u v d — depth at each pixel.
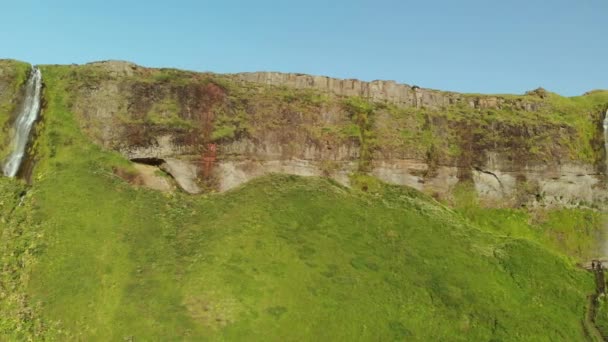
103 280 36.28
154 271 37.62
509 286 43.59
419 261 43.22
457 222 51.28
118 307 34.34
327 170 54.19
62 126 48.22
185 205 46.00
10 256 37.22
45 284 35.59
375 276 40.34
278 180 51.22
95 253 38.34
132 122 49.56
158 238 41.19
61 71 51.56
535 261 47.59
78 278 36.16
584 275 47.94
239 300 35.50
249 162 52.09
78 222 40.62
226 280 36.91
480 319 38.62
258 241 41.62
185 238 41.62
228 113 52.91
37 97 49.72
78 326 32.97
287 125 54.34
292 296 36.72
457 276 42.50
